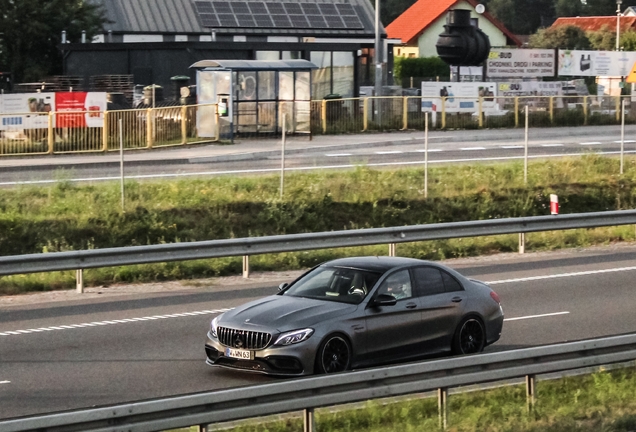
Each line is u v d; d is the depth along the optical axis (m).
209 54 134.00
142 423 24.59
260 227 71.81
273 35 158.12
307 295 36.59
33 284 53.50
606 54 169.38
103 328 43.31
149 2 156.88
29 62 144.00
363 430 28.98
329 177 83.25
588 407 31.12
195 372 35.88
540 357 30.62
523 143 117.81
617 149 112.62
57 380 34.50
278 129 114.94
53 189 74.12
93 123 98.94
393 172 86.94
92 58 136.25
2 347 39.59
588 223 67.38
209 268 58.75
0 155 94.56
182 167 91.31
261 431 28.75
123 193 69.94
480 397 33.00
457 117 131.50
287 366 33.34
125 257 51.84
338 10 164.38
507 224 64.19
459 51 148.62
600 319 45.44
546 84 148.62
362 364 35.06
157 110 102.56
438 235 61.44
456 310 37.78
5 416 29.98
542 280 56.03
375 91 128.12
